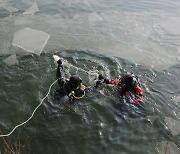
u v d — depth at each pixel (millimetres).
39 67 5402
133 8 9445
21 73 5148
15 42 6531
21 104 4344
